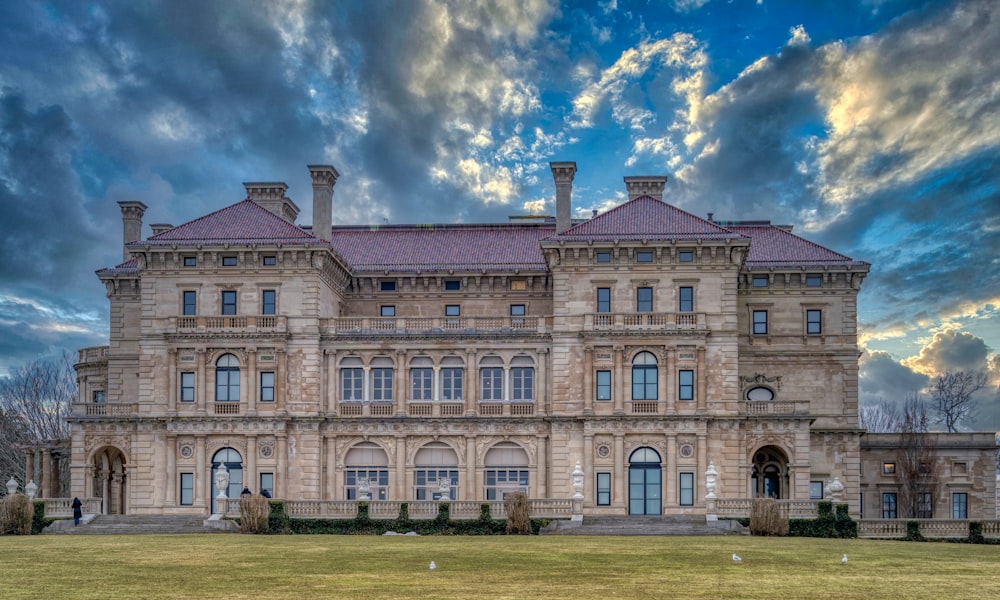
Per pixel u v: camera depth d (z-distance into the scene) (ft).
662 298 283.59
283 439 285.43
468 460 288.30
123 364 316.40
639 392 282.77
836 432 302.25
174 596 124.67
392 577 141.59
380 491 290.15
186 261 291.99
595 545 191.52
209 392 288.30
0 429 409.28
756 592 128.67
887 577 143.23
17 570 149.28
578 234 286.87
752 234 324.19
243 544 193.36
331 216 305.53
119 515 262.26
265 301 290.97
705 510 274.16
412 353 293.84
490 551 177.88
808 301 309.22
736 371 280.51
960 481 322.34
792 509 235.81
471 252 321.11
